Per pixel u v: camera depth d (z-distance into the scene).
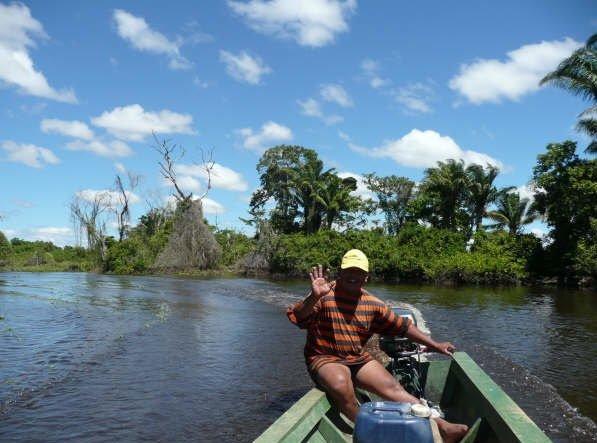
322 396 4.77
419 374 6.01
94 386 8.66
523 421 3.81
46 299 21.59
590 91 30.61
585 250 33.00
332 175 50.62
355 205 50.56
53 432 6.79
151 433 6.79
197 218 46.19
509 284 36.91
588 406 8.05
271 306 19.97
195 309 18.64
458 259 36.25
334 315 5.05
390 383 4.93
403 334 5.35
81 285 30.42
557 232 36.78
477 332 14.67
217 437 6.69
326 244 42.41
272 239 44.50
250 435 6.75
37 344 11.82
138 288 28.20
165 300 21.67
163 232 51.16
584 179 33.16
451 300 23.98
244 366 10.07
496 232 43.38
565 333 14.84
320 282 4.94
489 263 35.62
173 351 11.28
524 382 9.34
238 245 52.28
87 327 14.18
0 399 7.95
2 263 61.31
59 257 69.88
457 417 5.39
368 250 39.56
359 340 5.07
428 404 5.66
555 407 7.93
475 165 45.97
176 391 8.48
